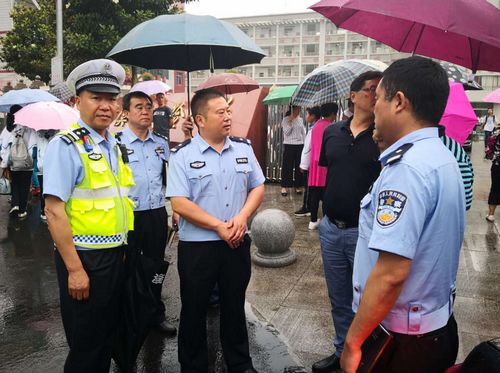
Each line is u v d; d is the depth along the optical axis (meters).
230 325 2.91
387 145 1.70
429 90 1.55
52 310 4.10
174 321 3.86
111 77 2.39
